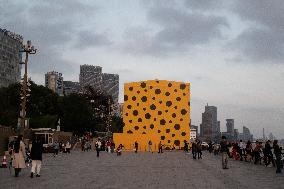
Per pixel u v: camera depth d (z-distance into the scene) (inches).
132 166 1056.8
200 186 569.6
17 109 3467.0
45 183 584.4
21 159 684.1
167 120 3681.1
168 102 3700.8
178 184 593.6
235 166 1102.4
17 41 7106.3
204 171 892.6
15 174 687.1
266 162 1101.7
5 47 6717.5
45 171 839.7
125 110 3737.7
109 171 861.2
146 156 1845.5
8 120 3228.3
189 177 725.3
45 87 3737.7
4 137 1659.7
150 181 637.9
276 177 747.4
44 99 3619.6
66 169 912.3
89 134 3841.0
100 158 1552.7
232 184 605.0
